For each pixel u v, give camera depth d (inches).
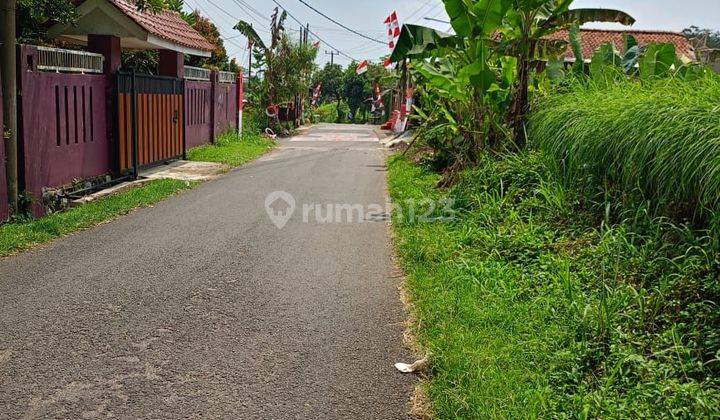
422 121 711.7
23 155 358.6
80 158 434.9
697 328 175.0
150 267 260.8
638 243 238.8
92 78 448.8
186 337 191.2
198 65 965.8
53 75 392.5
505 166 357.7
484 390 154.2
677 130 233.8
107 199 404.2
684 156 225.5
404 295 234.8
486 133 412.2
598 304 195.2
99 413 147.2
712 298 184.9
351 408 154.0
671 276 203.2
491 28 362.3
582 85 377.4
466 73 384.8
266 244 304.5
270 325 203.2
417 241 296.8
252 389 161.3
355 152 812.0
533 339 181.0
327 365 176.1
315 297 230.7
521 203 317.7
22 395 153.8
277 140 1006.4
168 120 589.3
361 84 2202.3
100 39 476.1
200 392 158.7
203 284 241.1
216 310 214.5
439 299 217.6
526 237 273.3
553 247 263.7
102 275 248.2
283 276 254.7
